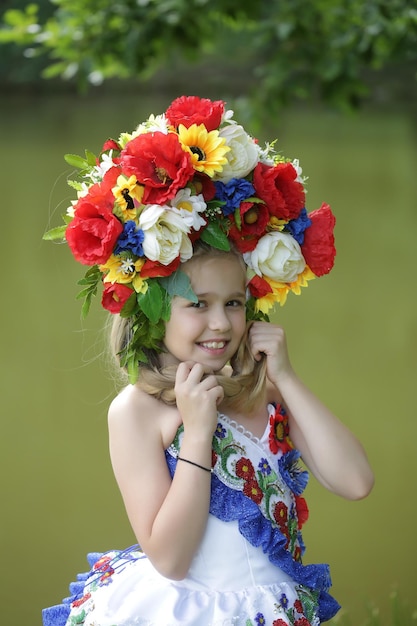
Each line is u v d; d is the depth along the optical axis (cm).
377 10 551
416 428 566
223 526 219
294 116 2166
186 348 221
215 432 225
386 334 758
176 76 2272
